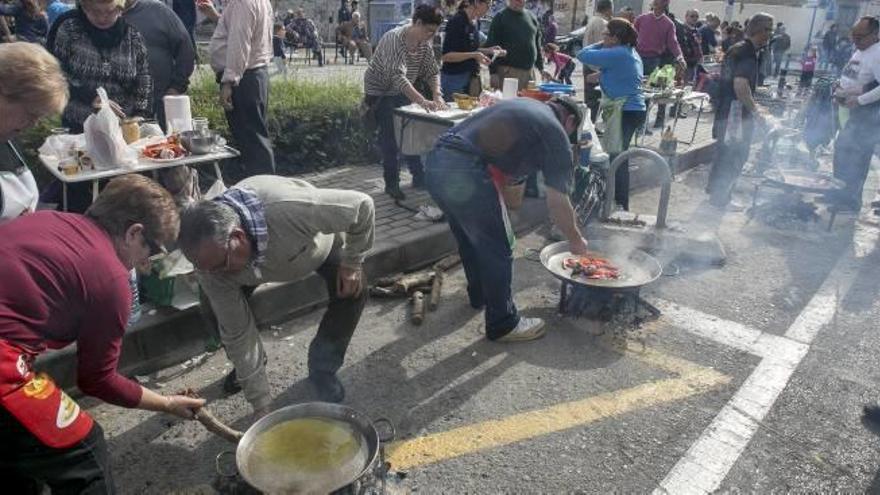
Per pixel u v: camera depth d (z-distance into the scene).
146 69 4.17
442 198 3.31
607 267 3.81
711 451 2.80
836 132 7.96
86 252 1.67
